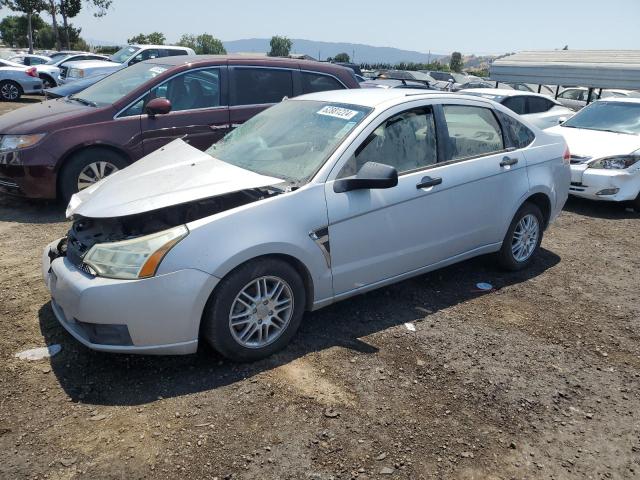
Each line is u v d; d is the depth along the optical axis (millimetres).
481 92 11914
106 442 2746
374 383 3320
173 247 3104
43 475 2527
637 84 14938
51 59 27000
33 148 6098
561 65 16875
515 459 2758
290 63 7316
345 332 3914
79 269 3250
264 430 2871
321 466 2646
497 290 4785
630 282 5121
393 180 3541
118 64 16219
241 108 7004
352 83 7699
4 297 4234
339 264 3717
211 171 3734
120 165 6500
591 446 2881
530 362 3648
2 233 5719
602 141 7785
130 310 3051
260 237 3291
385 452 2758
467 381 3389
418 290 4688
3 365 3355
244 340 3406
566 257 5730
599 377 3521
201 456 2676
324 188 3629
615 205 8102
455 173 4309
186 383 3240
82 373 3311
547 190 5062
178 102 6715
